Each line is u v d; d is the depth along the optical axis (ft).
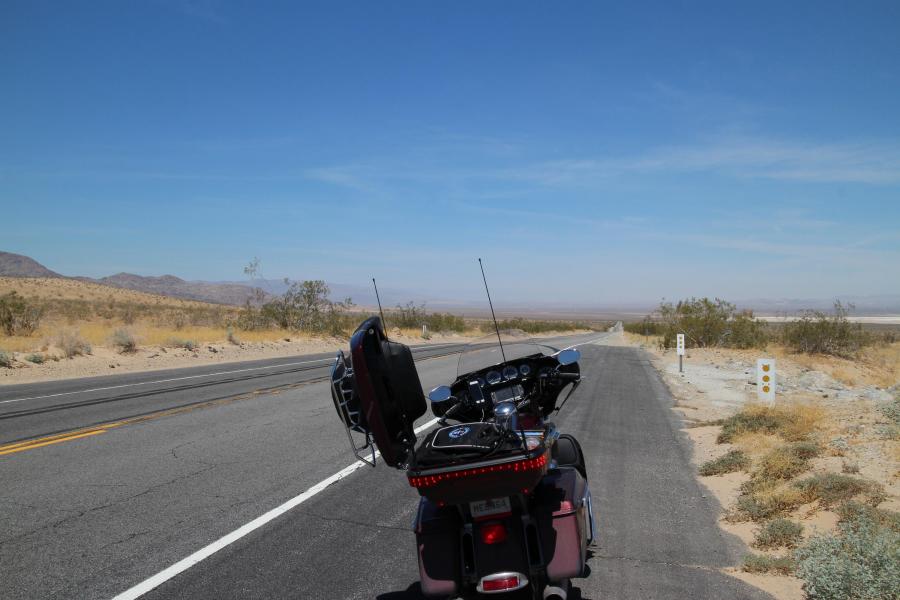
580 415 39.86
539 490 12.84
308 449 30.60
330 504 22.17
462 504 12.01
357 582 15.93
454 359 81.20
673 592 15.11
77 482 24.85
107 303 232.12
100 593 15.40
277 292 136.05
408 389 12.73
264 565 16.98
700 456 29.17
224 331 109.81
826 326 93.86
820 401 43.70
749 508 20.43
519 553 11.80
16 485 24.48
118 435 33.81
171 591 15.48
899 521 16.79
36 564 17.08
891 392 48.96
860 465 22.62
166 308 231.30
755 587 15.37
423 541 12.40
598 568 16.57
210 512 21.33
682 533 19.20
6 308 88.58
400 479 25.30
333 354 94.53
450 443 11.76
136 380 58.70
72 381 57.93
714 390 53.83
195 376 62.23
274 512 21.30
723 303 116.16
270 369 69.46
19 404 44.21
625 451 30.22
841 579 13.93
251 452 29.99
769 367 41.14
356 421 13.07
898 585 13.24
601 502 22.26
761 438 29.76
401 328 161.38
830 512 19.13
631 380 60.13
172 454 29.58
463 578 12.19
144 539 18.88
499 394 15.89
